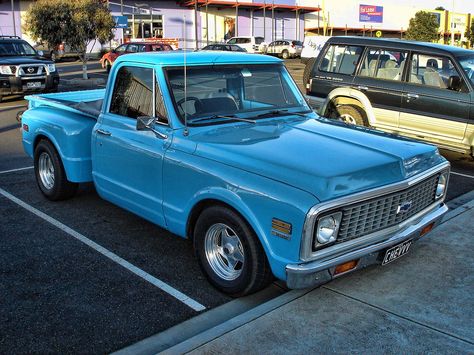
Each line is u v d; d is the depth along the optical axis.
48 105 6.62
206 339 3.39
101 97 7.55
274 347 3.30
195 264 4.73
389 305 3.83
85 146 5.72
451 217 5.71
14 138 10.50
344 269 3.57
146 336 3.58
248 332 3.46
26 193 6.84
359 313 3.71
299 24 57.59
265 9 53.28
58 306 3.97
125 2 45.03
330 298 3.93
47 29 19.98
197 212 4.22
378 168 3.68
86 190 6.95
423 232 4.23
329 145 4.04
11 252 4.96
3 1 41.88
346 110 9.29
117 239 5.30
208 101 4.59
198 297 4.12
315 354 3.23
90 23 20.62
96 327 3.69
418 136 8.70
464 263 4.55
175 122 4.34
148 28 46.66
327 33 59.78
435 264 4.53
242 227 3.73
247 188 3.63
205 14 49.72
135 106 4.80
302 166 3.56
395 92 8.80
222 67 4.73
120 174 4.97
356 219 3.54
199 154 4.07
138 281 4.39
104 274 4.52
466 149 8.17
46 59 16.67
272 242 3.50
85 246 5.11
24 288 4.25
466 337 3.42
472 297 3.96
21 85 15.52
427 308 3.79
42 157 6.44
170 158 4.29
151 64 4.55
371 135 4.46
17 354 3.37
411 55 8.70
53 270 4.59
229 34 52.25
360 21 62.06
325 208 3.31
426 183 4.15
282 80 5.20
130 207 4.93
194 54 4.80
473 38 57.88
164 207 4.44
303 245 3.33
